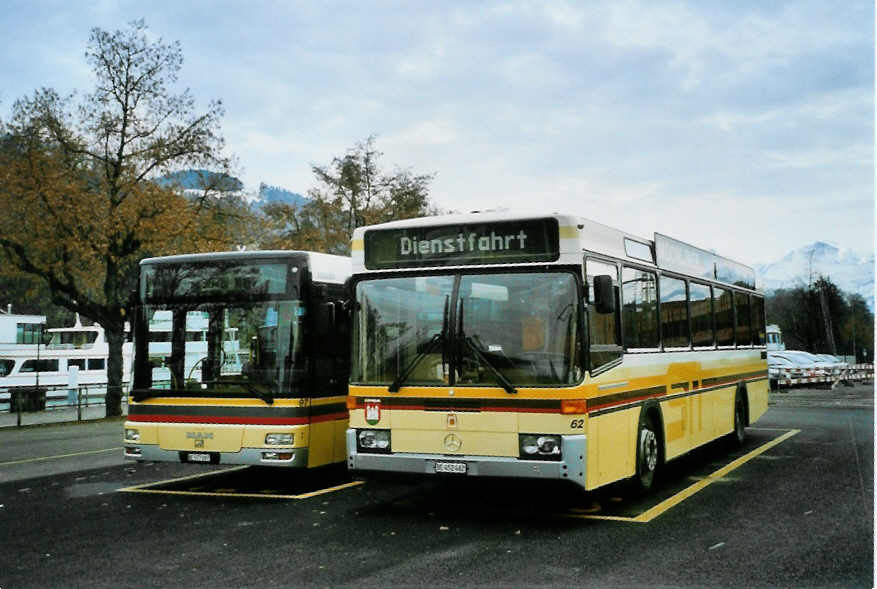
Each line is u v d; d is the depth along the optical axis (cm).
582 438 814
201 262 1117
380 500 1029
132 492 1111
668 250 1171
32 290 3047
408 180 3938
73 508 988
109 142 2969
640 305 1033
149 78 2975
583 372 826
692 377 1230
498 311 860
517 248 866
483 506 977
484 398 846
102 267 3056
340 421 1122
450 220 895
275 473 1288
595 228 910
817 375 3975
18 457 1595
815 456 1379
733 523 859
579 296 840
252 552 756
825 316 6203
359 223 3856
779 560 709
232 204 3219
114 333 2984
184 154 3050
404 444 879
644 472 1012
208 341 1093
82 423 2712
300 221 3881
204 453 1064
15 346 4531
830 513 905
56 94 2894
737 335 1534
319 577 668
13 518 927
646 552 740
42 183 2791
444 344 871
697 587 631
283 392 1051
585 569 684
